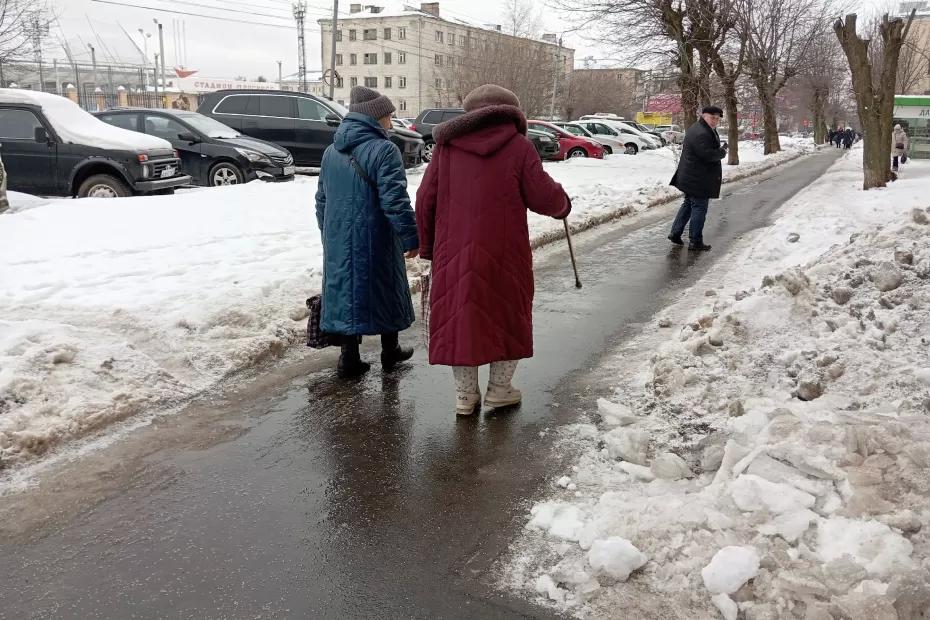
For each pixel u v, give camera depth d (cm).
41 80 3984
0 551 287
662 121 6750
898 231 584
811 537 264
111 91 5091
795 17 2778
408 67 9450
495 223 381
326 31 9725
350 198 443
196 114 1508
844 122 7919
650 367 460
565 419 406
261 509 319
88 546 290
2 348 424
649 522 275
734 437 343
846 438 302
